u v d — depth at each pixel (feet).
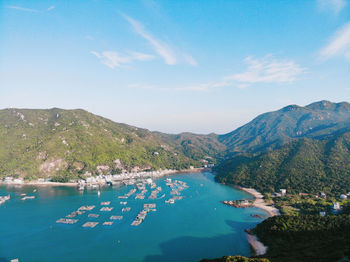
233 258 417.49
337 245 439.63
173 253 543.39
